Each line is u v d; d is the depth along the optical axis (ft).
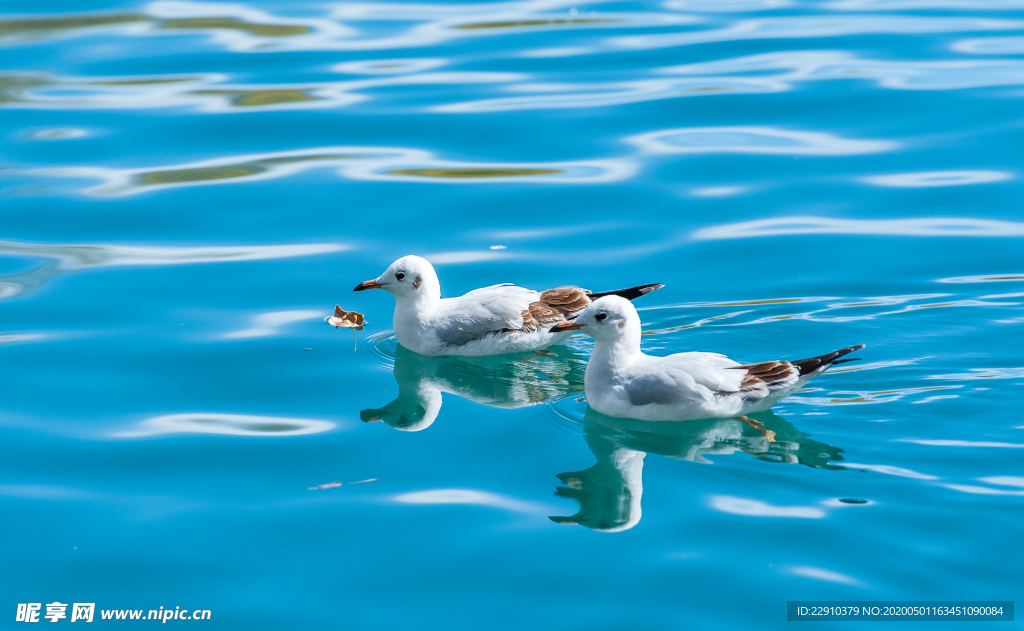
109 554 34.88
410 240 62.03
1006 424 40.96
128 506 37.68
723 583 32.45
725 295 54.75
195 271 58.59
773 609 31.19
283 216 64.80
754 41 90.22
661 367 43.42
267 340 51.67
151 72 86.07
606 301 43.70
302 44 92.48
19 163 70.59
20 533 36.04
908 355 47.11
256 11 102.06
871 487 37.14
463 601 32.19
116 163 71.20
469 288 56.34
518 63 86.94
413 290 51.37
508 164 70.33
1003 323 49.73
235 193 67.46
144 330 52.34
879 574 32.55
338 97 80.59
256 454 41.29
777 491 37.50
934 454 39.14
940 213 62.44
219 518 36.81
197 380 47.62
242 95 81.30
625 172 68.74
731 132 73.61
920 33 91.09
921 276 55.42
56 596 32.91
